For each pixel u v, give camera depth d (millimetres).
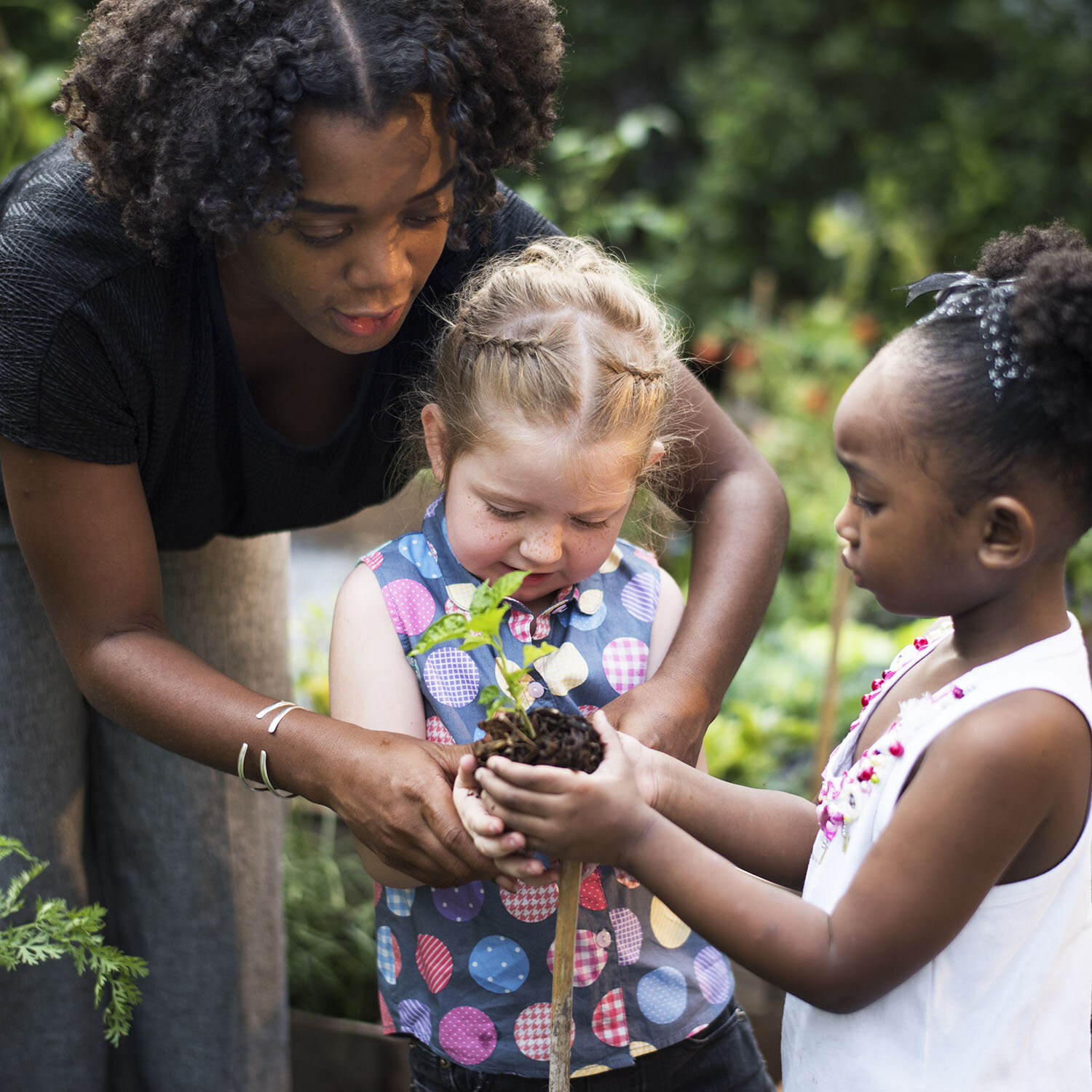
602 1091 1441
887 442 1121
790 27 6562
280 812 2031
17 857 1729
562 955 1195
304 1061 2191
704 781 1327
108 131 1280
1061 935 1144
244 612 1939
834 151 6500
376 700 1439
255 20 1215
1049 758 1083
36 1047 1780
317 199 1229
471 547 1366
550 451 1301
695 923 1135
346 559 4648
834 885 1205
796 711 3125
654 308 1496
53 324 1310
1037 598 1148
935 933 1098
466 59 1248
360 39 1195
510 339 1348
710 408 1653
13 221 1352
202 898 1900
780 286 6617
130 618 1443
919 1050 1147
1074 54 5977
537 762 1144
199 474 1567
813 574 4145
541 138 1424
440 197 1290
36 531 1401
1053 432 1075
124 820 1887
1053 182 5945
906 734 1147
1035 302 1056
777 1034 2209
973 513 1104
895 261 5719
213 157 1221
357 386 1604
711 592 1518
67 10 4645
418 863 1260
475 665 1438
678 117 7426
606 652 1480
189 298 1415
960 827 1080
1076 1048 1182
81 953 1539
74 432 1356
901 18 6402
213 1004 1935
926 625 3387
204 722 1358
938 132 6141
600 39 7336
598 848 1130
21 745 1714
